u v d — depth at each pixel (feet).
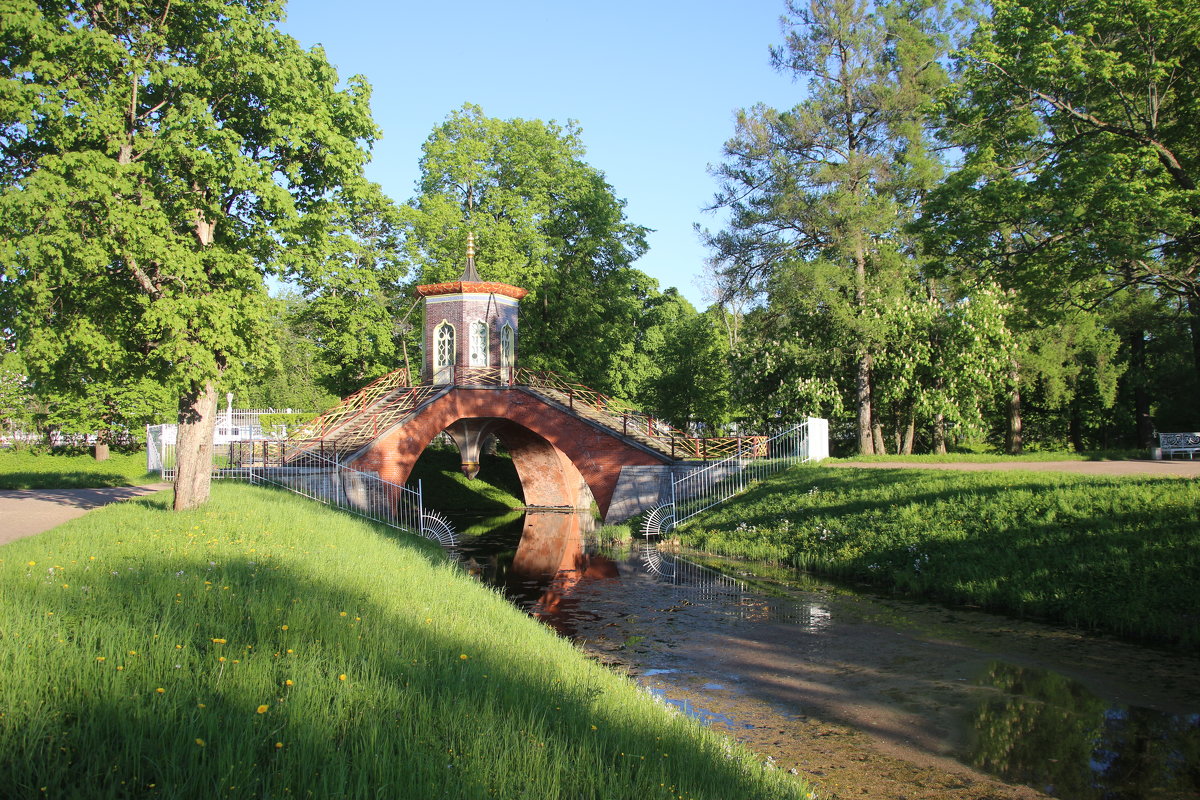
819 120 96.27
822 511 68.69
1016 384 114.52
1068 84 61.52
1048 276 63.67
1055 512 51.96
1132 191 56.13
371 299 98.17
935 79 94.84
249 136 52.49
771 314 104.27
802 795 19.84
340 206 54.90
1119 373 122.62
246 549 37.35
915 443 146.10
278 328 55.57
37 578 26.66
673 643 41.16
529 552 77.87
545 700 20.83
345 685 18.84
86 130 41.96
